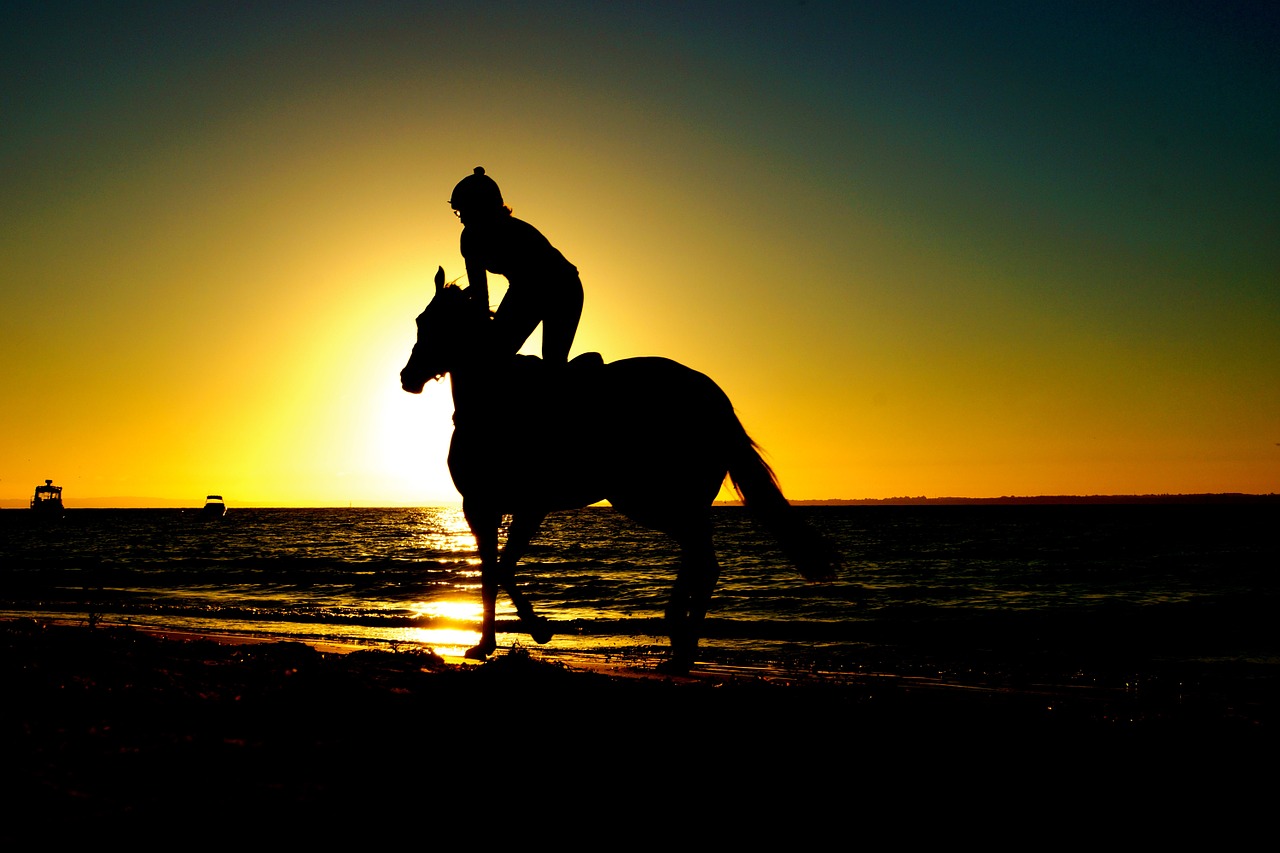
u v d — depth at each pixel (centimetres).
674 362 651
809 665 1147
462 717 471
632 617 1977
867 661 1266
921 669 1141
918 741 476
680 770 412
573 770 402
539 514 679
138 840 279
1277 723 597
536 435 636
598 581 3170
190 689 479
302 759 380
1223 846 356
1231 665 1303
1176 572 3519
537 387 642
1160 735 512
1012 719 542
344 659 658
